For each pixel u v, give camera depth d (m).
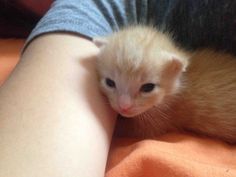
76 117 0.10
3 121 0.09
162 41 0.14
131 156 0.11
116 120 0.14
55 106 0.10
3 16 0.23
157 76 0.14
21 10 0.23
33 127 0.09
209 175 0.10
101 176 0.10
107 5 0.15
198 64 0.15
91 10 0.14
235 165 0.12
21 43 0.22
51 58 0.12
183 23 0.15
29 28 0.23
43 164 0.09
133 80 0.13
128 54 0.13
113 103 0.13
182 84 0.15
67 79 0.11
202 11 0.14
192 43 0.15
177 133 0.14
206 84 0.15
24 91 0.10
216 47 0.15
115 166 0.11
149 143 0.12
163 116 0.14
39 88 0.11
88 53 0.13
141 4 0.16
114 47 0.14
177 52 0.15
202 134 0.14
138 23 0.15
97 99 0.12
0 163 0.08
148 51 0.14
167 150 0.12
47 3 0.23
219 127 0.14
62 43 0.12
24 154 0.09
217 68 0.15
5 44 0.22
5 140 0.09
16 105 0.10
